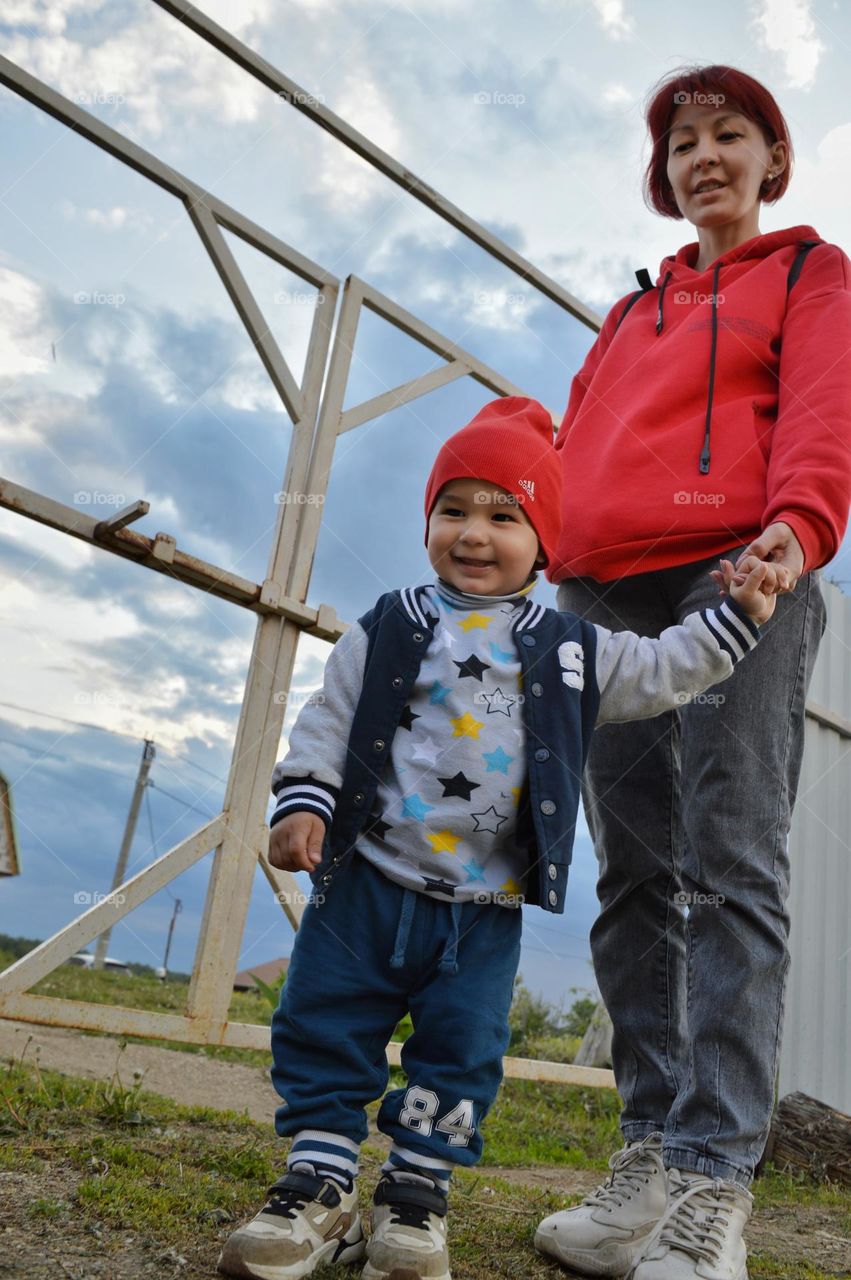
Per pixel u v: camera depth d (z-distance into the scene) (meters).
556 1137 3.13
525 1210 1.77
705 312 1.78
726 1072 1.39
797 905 3.92
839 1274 1.66
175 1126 1.88
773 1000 1.44
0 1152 1.48
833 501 1.47
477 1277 1.34
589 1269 1.42
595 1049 4.27
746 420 1.67
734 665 1.43
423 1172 1.22
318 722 1.36
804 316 1.68
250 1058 3.63
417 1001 1.29
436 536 1.50
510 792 1.33
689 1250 1.29
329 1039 1.25
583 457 1.83
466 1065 1.24
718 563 1.62
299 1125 1.23
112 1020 2.50
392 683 1.37
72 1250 1.15
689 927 1.50
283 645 2.90
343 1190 1.21
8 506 2.40
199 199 2.75
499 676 1.38
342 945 1.29
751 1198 1.37
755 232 1.92
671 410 1.73
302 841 1.28
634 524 1.66
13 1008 2.37
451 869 1.30
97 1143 1.61
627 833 1.69
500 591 1.48
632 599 1.74
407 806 1.32
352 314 3.11
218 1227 1.31
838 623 4.44
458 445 1.52
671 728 1.69
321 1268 1.21
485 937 1.31
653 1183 1.53
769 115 1.85
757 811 1.48
